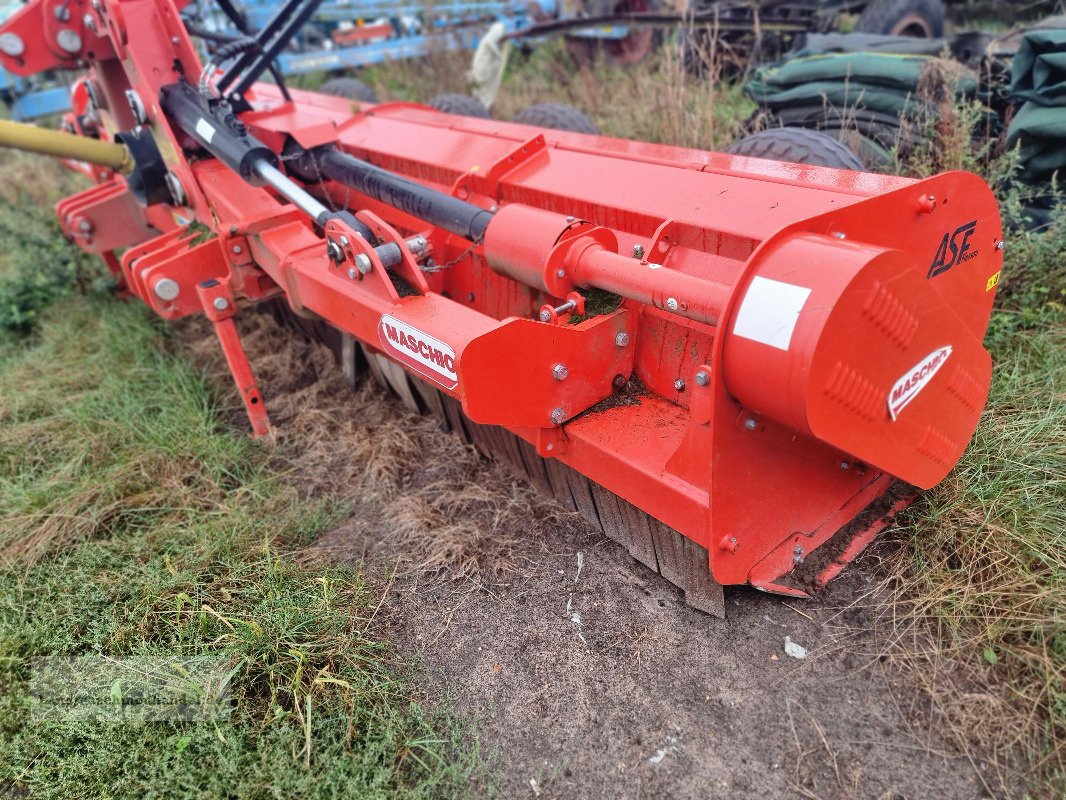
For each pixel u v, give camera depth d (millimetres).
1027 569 1984
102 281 4441
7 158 7109
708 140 4105
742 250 1987
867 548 2268
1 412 3463
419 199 2619
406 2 7469
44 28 3262
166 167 3203
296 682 1989
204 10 6477
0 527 2734
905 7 4941
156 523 2787
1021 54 2965
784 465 1916
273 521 2732
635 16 5066
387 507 2787
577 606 2283
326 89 5094
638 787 1805
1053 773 1700
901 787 1724
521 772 1872
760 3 5195
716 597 2121
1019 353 2645
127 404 3389
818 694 1936
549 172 2623
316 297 2486
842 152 2604
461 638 2240
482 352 1874
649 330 2209
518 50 7406
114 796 1844
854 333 1527
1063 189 2996
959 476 2236
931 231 1932
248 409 3182
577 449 2182
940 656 1952
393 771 1863
